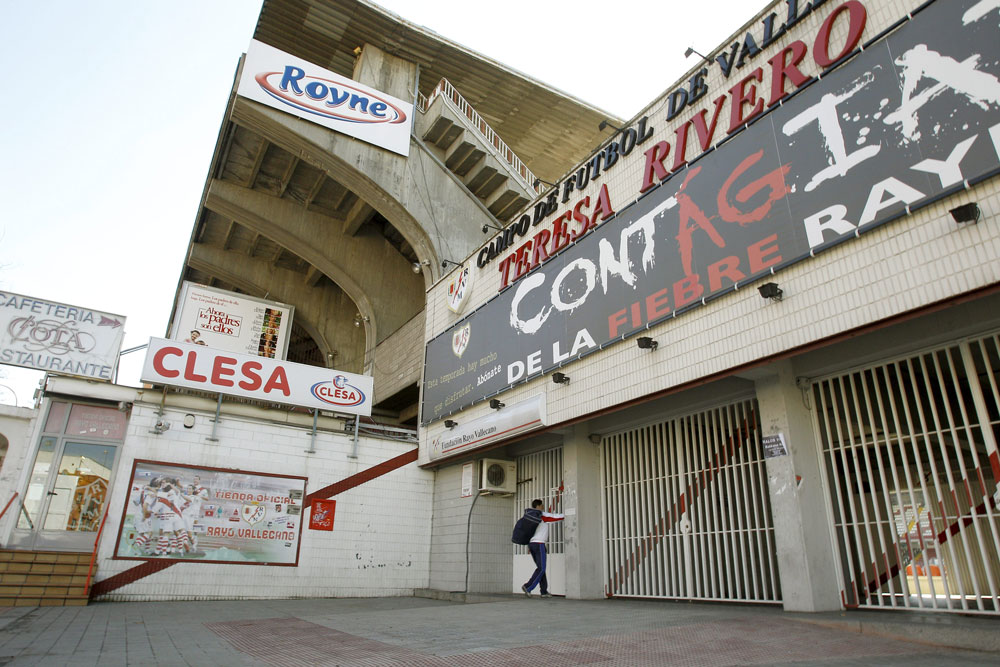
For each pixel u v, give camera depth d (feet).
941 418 24.34
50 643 18.52
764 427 25.68
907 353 23.00
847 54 22.70
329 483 44.04
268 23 62.59
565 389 33.58
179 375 40.93
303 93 52.19
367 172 52.60
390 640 18.63
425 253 54.54
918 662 14.47
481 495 43.37
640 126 32.89
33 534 35.88
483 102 71.15
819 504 24.26
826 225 21.86
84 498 37.63
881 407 23.48
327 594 41.70
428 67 66.18
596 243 33.60
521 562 41.50
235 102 49.57
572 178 37.40
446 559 44.16
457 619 23.68
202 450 40.60
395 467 46.96
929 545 21.95
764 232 24.12
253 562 39.93
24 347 38.86
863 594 23.20
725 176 26.48
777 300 23.13
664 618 21.86
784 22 26.08
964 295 17.81
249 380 43.16
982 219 17.83
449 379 46.01
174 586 37.27
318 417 46.19
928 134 19.57
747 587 26.50
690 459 31.45
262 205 63.57
